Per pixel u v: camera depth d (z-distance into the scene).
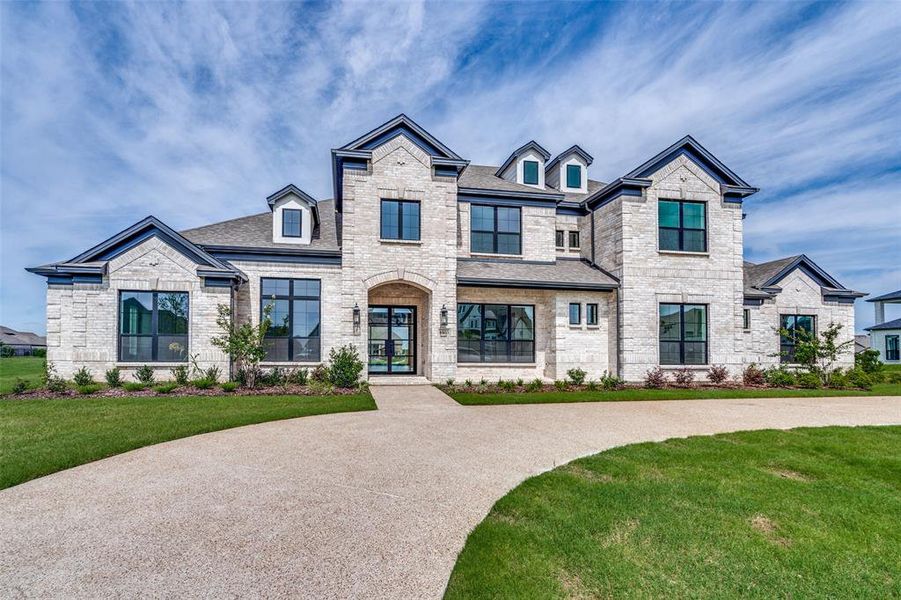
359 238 16.72
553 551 4.15
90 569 3.76
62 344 15.09
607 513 5.02
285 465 6.69
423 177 17.20
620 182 17.94
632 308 17.81
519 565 3.89
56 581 3.57
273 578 3.65
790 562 4.11
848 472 6.75
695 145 18.61
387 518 4.88
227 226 18.69
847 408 12.39
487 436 8.66
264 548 4.16
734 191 18.72
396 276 16.86
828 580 3.84
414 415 10.61
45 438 8.02
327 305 17.36
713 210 18.75
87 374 14.55
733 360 18.58
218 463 6.76
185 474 6.25
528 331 18.83
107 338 15.23
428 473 6.40
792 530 4.76
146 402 11.89
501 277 17.62
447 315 17.02
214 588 3.49
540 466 6.81
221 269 15.66
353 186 16.75
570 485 5.91
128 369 15.27
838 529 4.81
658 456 7.34
